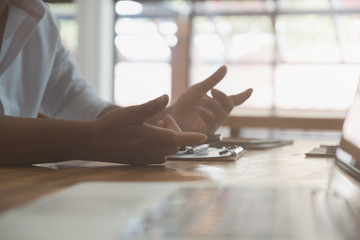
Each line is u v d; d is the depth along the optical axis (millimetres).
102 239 223
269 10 9781
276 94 10695
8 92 1000
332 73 10680
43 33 1084
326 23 10344
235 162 724
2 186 461
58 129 617
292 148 1066
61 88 1220
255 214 279
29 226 246
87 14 8500
